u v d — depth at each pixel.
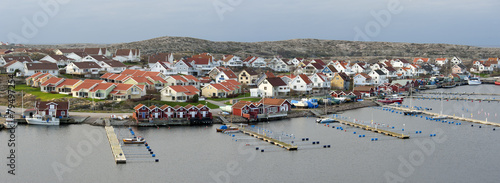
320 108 121.56
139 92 118.00
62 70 151.12
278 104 110.75
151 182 62.62
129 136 85.50
